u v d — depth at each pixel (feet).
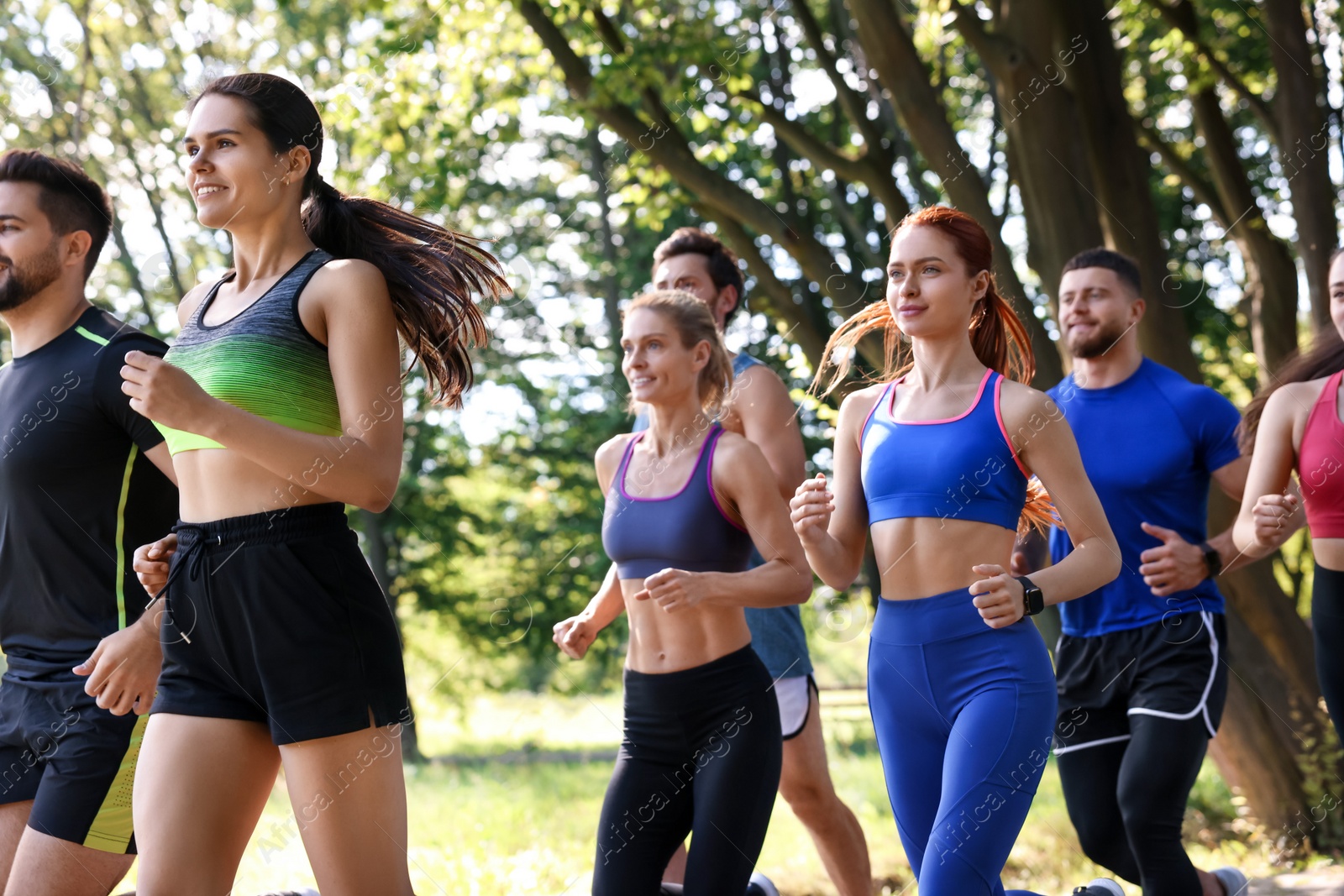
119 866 8.01
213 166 6.93
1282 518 9.21
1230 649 16.97
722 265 11.44
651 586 7.88
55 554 8.20
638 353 8.62
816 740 10.25
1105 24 18.63
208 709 6.83
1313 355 9.61
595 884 8.31
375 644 6.91
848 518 8.79
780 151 29.89
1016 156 18.92
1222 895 9.91
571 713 34.45
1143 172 18.67
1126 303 10.63
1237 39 28.35
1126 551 10.23
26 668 8.21
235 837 6.89
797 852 15.81
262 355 6.81
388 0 23.66
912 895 12.89
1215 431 10.37
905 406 8.39
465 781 22.43
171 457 8.18
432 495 43.80
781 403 10.44
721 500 8.52
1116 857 10.19
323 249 7.52
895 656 8.17
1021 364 9.21
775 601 8.19
